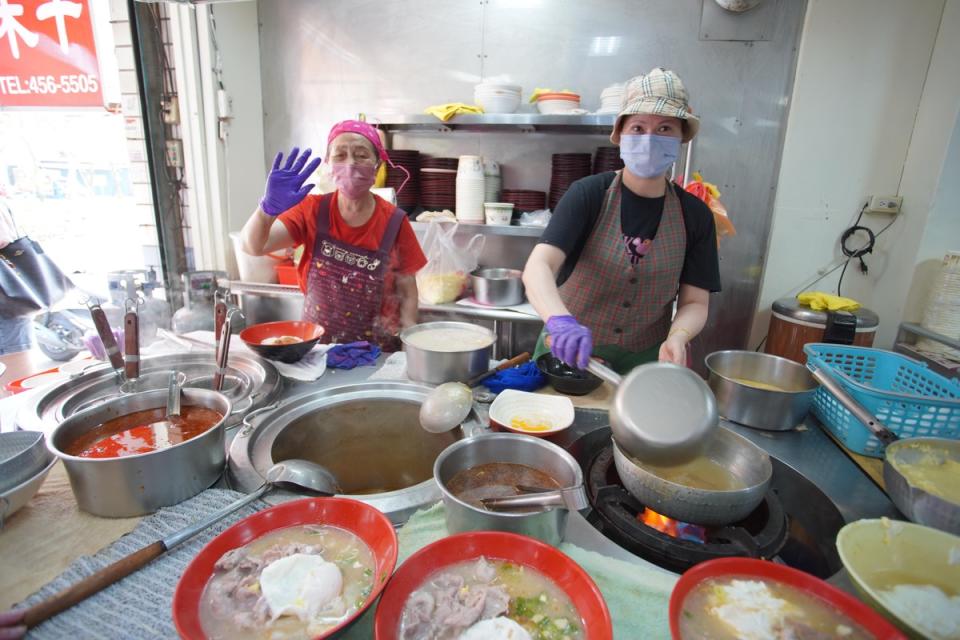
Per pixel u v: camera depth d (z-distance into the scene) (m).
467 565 0.65
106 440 0.92
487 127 2.88
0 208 2.39
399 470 1.39
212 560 0.62
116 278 2.12
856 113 2.39
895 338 2.46
